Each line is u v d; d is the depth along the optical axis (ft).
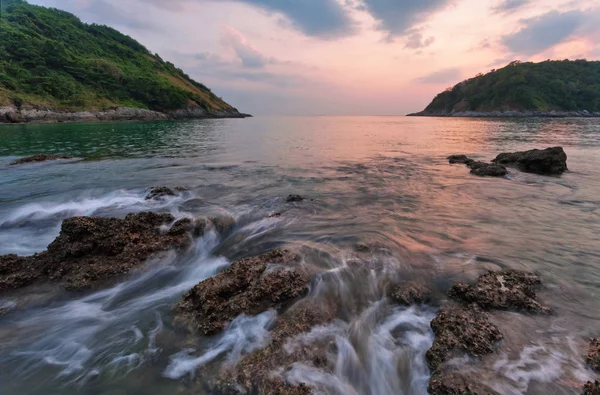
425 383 11.51
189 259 21.07
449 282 16.99
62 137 101.19
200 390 11.21
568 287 16.30
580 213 28.25
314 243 21.63
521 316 14.17
